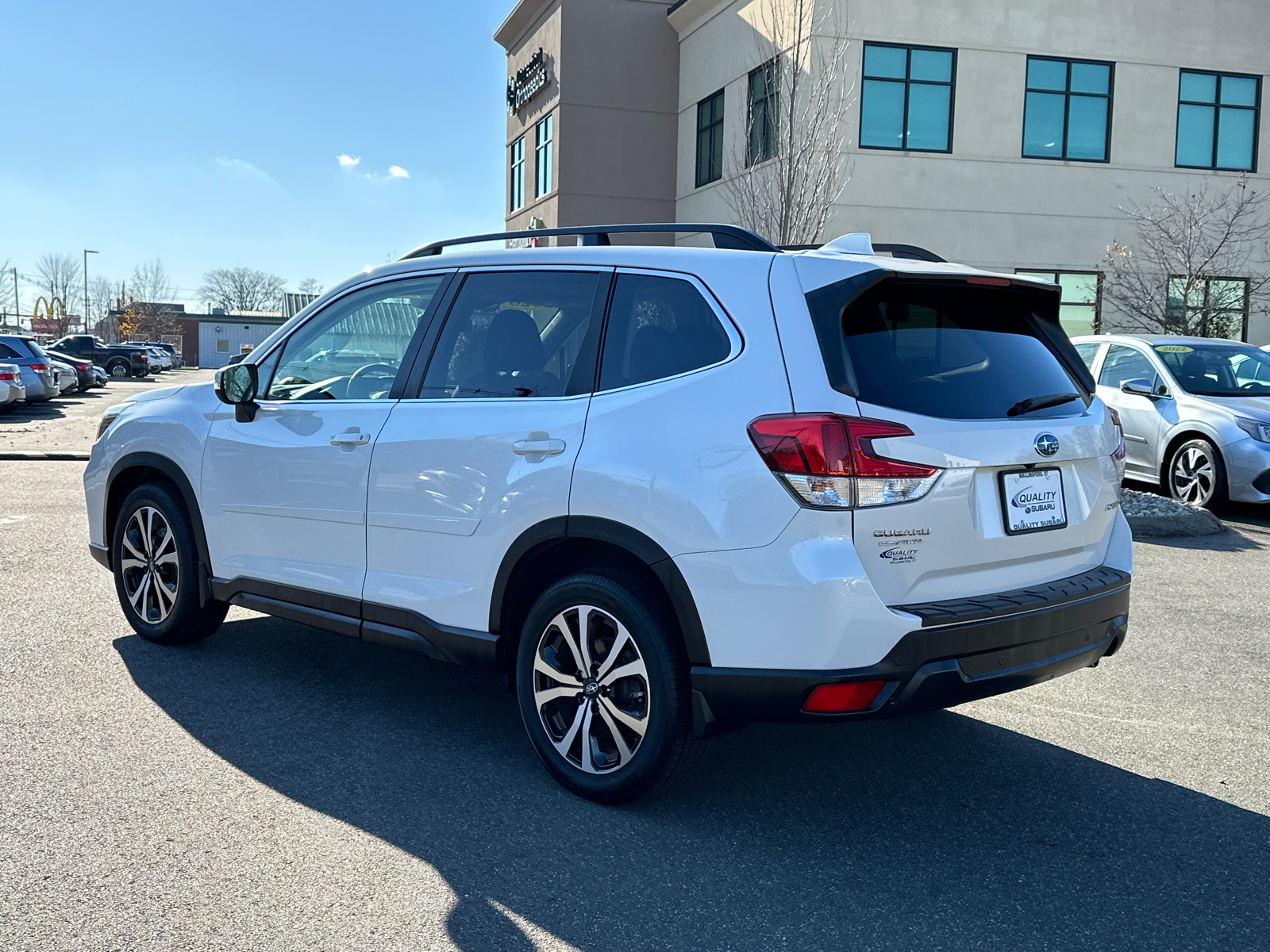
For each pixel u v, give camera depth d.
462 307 3.89
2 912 2.61
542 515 3.35
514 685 3.66
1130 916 2.74
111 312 86.00
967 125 20.64
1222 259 21.38
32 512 8.92
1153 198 21.58
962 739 4.06
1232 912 2.78
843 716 2.89
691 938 2.60
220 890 2.75
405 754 3.74
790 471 2.88
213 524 4.58
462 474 3.60
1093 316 21.61
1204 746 4.02
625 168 26.00
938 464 2.96
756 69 20.69
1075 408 3.47
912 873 2.96
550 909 2.71
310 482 4.13
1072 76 21.05
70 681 4.43
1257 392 10.34
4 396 20.97
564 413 3.38
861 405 2.90
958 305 3.31
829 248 3.35
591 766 3.36
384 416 3.93
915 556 2.94
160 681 4.48
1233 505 10.52
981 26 20.47
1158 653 5.29
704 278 3.25
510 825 3.20
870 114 20.27
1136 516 8.56
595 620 3.34
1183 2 21.30
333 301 4.39
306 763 3.63
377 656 4.97
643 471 3.12
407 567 3.81
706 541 2.99
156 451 4.79
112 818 3.16
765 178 16.84
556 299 3.61
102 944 2.48
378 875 2.86
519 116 29.55
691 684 3.09
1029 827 3.28
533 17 27.83
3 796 3.29
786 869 2.96
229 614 5.75
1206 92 21.64
